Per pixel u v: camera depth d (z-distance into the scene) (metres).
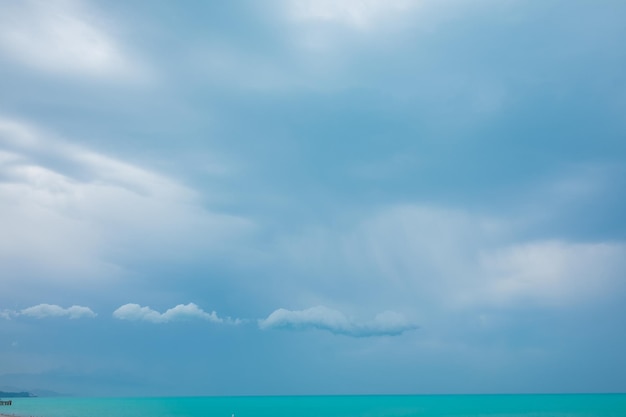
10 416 142.62
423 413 183.00
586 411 183.62
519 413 175.25
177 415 181.75
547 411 183.75
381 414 181.38
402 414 179.38
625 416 160.50
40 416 165.62
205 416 179.25
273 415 183.00
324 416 175.00
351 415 178.50
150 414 185.12
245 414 187.88
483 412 183.00
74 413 187.88
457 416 164.12
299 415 182.75
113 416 173.62
